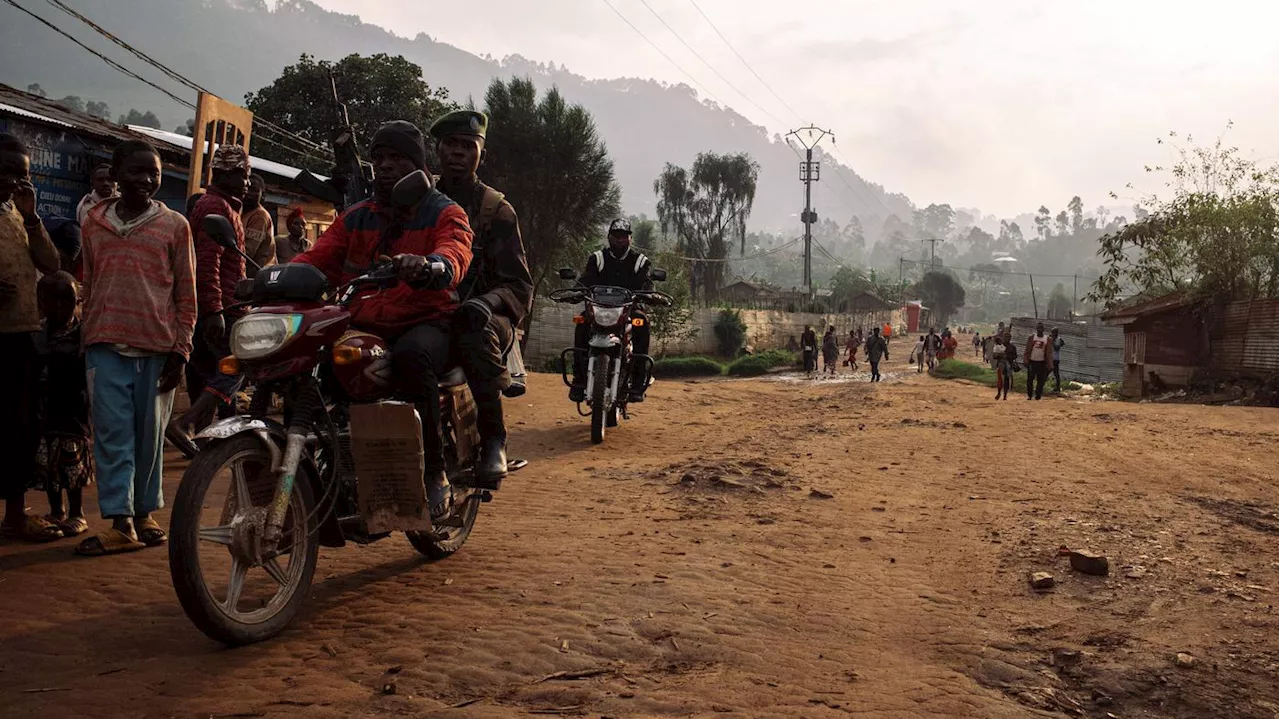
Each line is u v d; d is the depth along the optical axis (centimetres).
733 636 370
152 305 469
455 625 371
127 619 376
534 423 1091
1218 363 2291
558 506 622
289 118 3719
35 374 500
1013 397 2228
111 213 474
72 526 511
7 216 487
